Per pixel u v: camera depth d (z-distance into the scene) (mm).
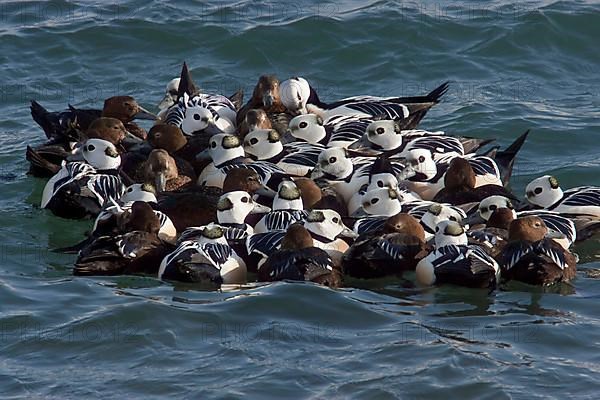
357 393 13352
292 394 13328
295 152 20312
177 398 13266
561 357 14234
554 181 19078
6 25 27828
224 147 20078
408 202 18656
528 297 16156
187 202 18484
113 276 16766
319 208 18734
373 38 27281
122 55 26906
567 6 28438
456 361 14008
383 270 16688
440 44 27219
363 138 20781
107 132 20891
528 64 26625
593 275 17078
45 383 13625
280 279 16250
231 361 14086
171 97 23641
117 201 18703
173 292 16094
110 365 14062
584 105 24672
